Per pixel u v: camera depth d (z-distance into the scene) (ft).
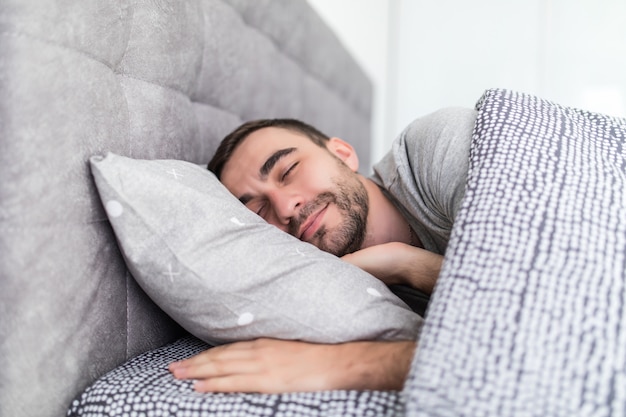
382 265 2.97
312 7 6.62
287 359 2.18
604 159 2.40
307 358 2.17
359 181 3.43
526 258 1.91
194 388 2.17
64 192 2.17
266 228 2.58
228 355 2.26
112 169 2.28
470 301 1.87
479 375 1.70
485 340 1.77
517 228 2.00
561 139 2.39
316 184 3.28
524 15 8.57
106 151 2.47
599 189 2.14
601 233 1.98
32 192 2.02
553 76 8.50
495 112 2.56
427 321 1.92
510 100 2.65
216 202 2.47
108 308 2.47
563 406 1.63
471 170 2.38
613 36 8.23
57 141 2.14
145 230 2.32
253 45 4.90
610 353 1.71
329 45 7.30
